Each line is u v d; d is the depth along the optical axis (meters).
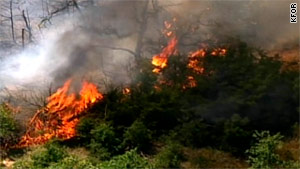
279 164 9.29
